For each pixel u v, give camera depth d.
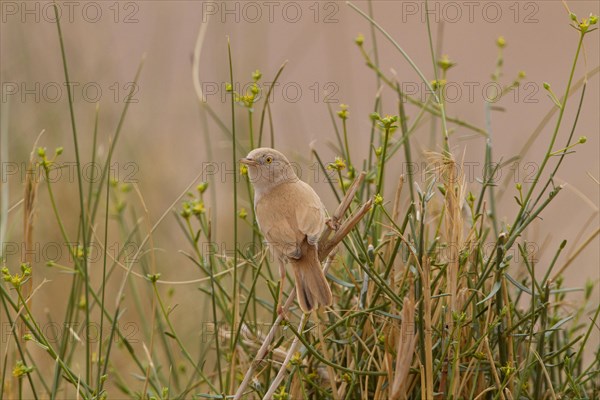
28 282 8.94
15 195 14.19
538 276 14.09
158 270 13.34
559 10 20.88
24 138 14.71
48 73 16.11
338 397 8.21
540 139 18.12
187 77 18.58
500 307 8.00
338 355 8.54
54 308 13.04
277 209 8.12
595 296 12.62
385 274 7.95
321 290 7.60
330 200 14.07
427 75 19.59
